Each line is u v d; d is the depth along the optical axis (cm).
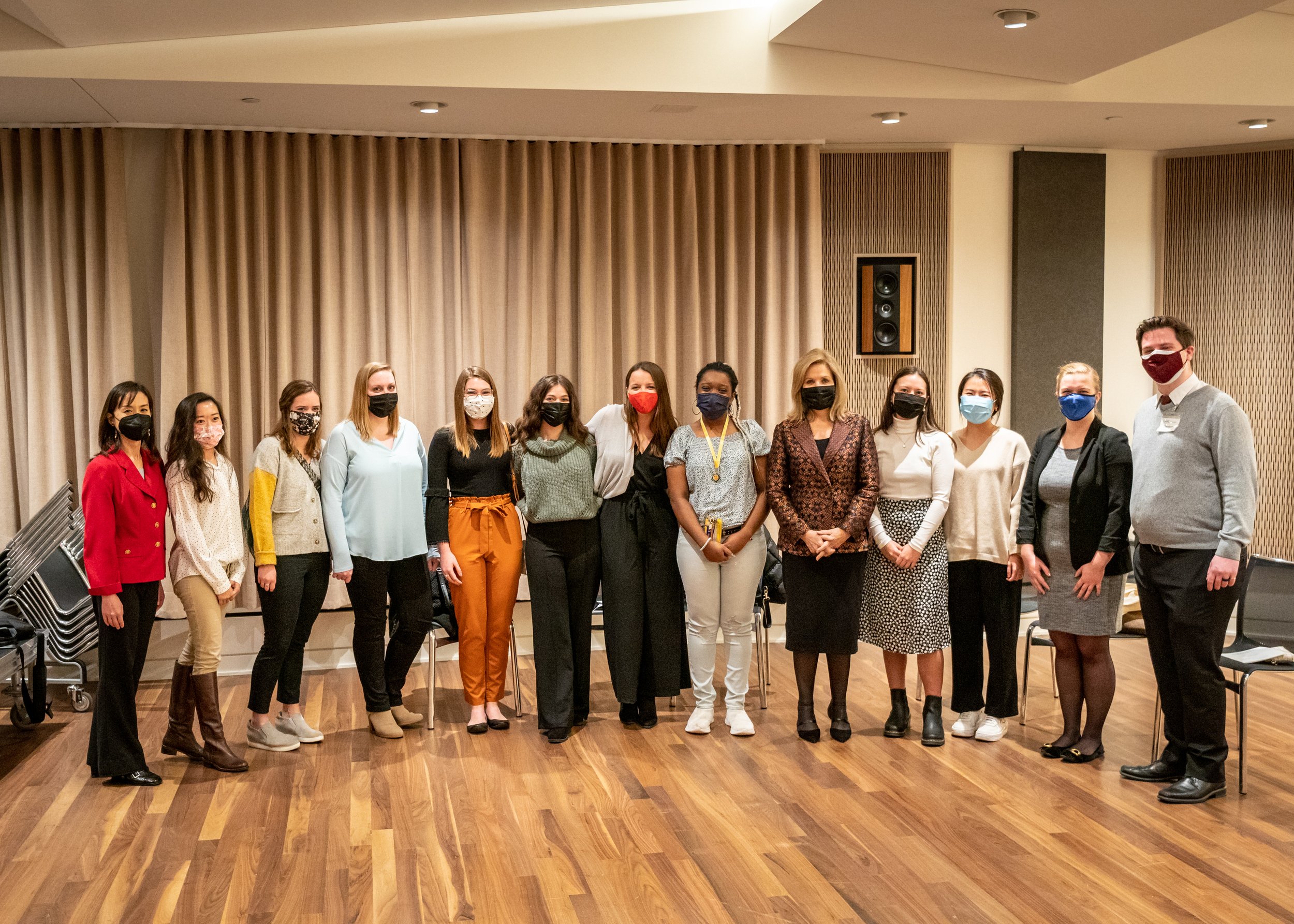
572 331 566
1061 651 386
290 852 305
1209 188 602
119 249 514
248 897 277
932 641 397
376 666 408
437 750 396
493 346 555
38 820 329
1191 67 510
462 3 433
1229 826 320
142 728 428
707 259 571
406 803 343
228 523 374
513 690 482
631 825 324
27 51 432
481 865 296
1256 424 602
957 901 273
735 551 401
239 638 523
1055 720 431
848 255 594
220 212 519
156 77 440
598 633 567
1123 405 620
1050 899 274
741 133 553
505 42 463
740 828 321
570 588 412
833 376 401
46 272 514
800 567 403
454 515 412
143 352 532
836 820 327
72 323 517
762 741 405
